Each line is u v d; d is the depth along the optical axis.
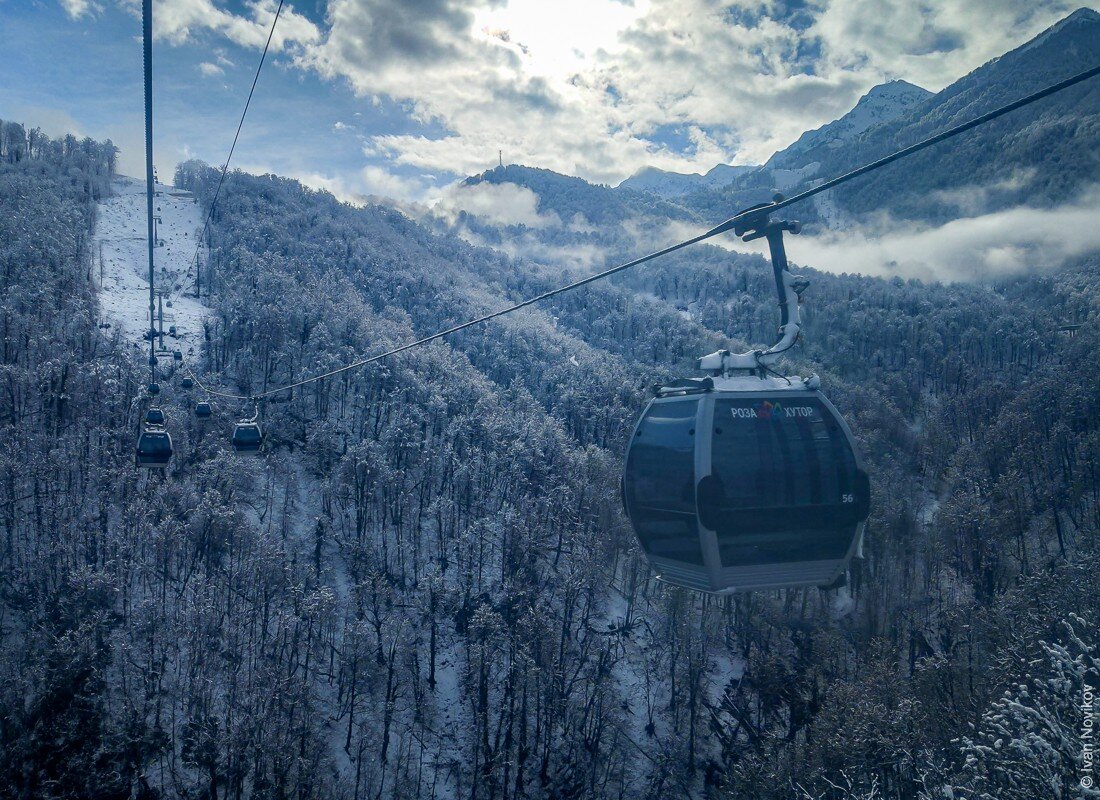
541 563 107.50
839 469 11.76
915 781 44.09
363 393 149.25
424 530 118.12
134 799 67.75
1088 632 42.75
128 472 99.44
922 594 93.56
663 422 12.52
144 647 82.12
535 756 81.25
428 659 94.94
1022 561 98.75
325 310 164.88
